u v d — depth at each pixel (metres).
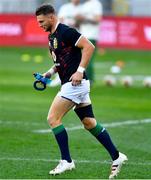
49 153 29.20
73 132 34.28
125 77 58.31
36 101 45.41
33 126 35.75
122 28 81.19
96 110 41.97
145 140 32.66
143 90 53.03
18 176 24.91
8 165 26.75
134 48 81.06
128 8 92.06
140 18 80.69
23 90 50.81
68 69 24.73
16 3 91.62
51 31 24.84
